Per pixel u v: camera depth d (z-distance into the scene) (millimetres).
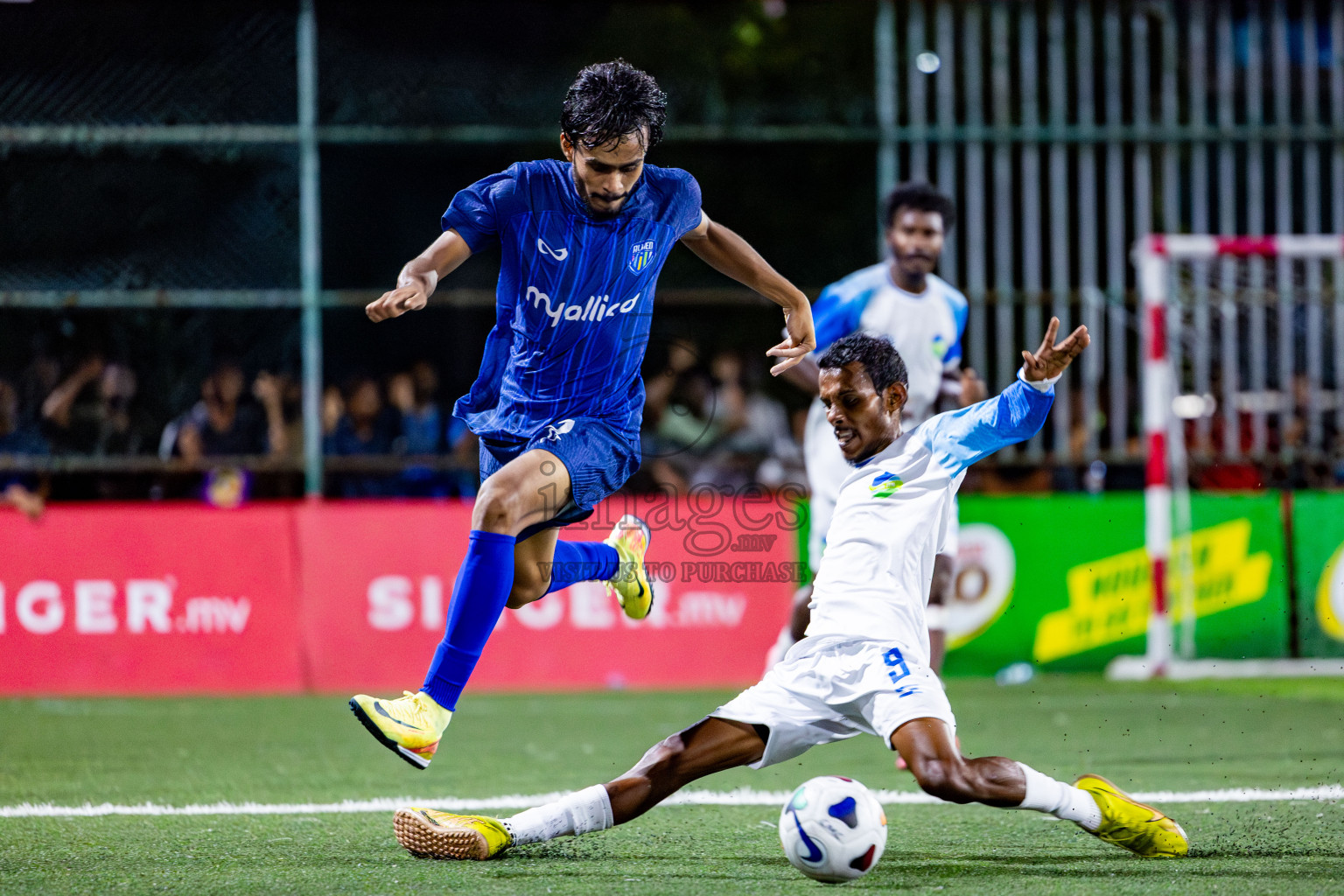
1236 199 39625
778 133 30344
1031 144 30844
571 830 11836
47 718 24594
